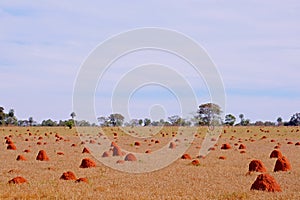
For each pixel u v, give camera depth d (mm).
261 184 18156
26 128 95688
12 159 30125
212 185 19125
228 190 17844
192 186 18828
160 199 15703
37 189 17281
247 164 27562
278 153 32375
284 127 103188
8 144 43844
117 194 16578
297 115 127562
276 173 23281
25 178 20531
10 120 116500
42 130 85500
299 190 18266
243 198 16203
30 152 36312
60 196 16016
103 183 19453
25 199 15500
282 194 17047
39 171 23406
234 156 33312
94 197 15906
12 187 17688
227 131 80000
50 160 29562
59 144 47375
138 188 18266
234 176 22047
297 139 60500
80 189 17500
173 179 20938
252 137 65000
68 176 20625
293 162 29375
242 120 122562
